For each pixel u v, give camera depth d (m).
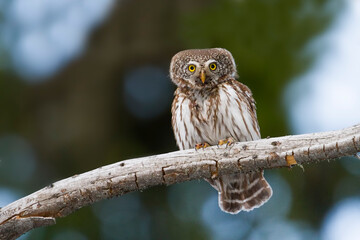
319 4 13.35
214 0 14.84
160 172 8.52
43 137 15.38
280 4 13.37
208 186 14.39
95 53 16.03
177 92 11.13
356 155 8.04
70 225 13.91
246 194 10.92
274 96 14.12
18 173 15.02
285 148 8.27
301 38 13.56
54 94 15.78
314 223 13.96
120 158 15.37
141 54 15.78
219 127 10.46
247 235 13.77
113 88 15.88
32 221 8.38
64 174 15.22
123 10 16.06
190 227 13.93
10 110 15.45
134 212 14.43
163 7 15.88
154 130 15.80
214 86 10.88
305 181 14.23
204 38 13.58
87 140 15.36
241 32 13.50
